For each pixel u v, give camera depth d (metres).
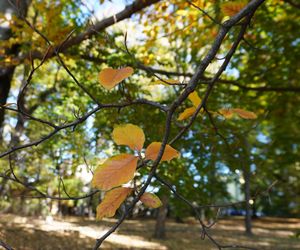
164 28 5.77
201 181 5.29
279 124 7.68
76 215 20.28
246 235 20.05
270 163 7.29
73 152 6.32
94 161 5.71
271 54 7.05
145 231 17.38
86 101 5.70
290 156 7.26
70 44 5.39
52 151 6.73
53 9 5.38
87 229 13.95
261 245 15.28
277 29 6.91
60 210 18.88
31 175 8.70
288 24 6.93
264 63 7.04
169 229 20.12
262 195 1.86
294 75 7.31
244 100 6.79
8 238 9.14
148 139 3.95
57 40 5.20
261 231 24.08
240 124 6.51
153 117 4.72
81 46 6.22
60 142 6.46
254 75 6.98
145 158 1.02
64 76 7.80
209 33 5.89
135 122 4.53
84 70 6.36
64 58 6.05
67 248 9.69
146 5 4.95
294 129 7.77
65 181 10.15
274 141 7.31
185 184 5.00
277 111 7.40
